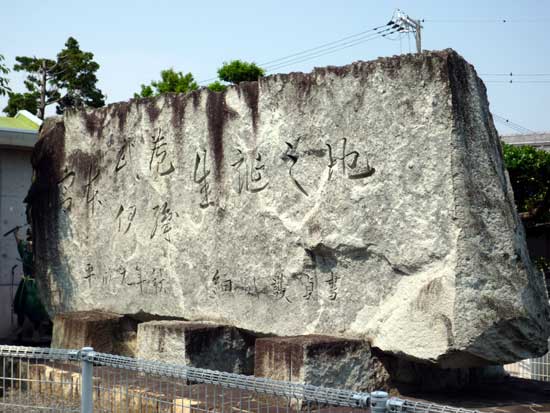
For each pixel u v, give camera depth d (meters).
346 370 6.67
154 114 9.42
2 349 5.25
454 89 6.39
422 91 6.53
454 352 6.14
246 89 8.18
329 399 3.55
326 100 7.31
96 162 10.32
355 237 6.96
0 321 12.94
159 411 5.53
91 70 28.42
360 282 7.01
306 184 7.46
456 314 6.12
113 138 10.05
